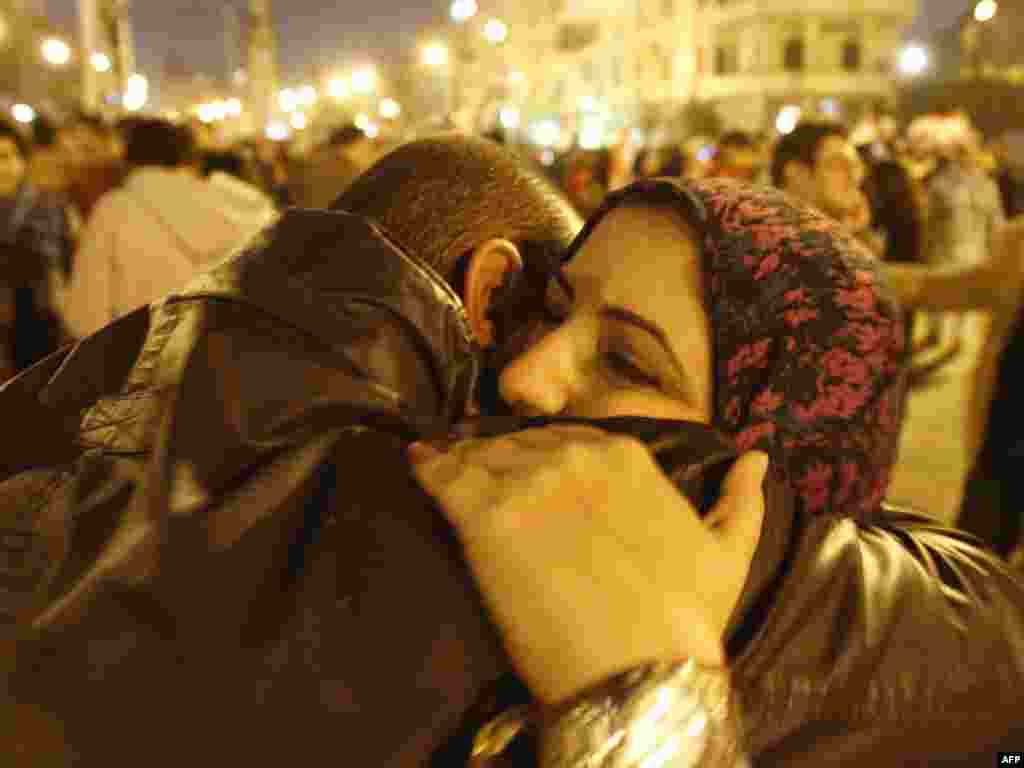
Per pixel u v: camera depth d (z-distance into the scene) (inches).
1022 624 34.9
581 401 35.6
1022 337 117.6
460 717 25.4
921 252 281.6
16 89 1558.8
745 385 36.2
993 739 32.5
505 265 40.0
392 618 25.5
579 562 25.5
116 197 151.7
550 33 2418.8
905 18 1892.2
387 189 40.5
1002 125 1115.9
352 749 24.9
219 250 152.6
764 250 36.7
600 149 403.2
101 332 33.3
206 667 25.1
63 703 25.3
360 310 29.4
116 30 872.3
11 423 32.6
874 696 30.8
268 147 568.7
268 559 26.0
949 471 236.2
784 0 1844.2
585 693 24.7
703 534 27.4
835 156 176.6
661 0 2110.0
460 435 29.7
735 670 29.9
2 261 201.8
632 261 36.2
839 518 34.4
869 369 37.1
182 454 26.9
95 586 25.9
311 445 27.4
